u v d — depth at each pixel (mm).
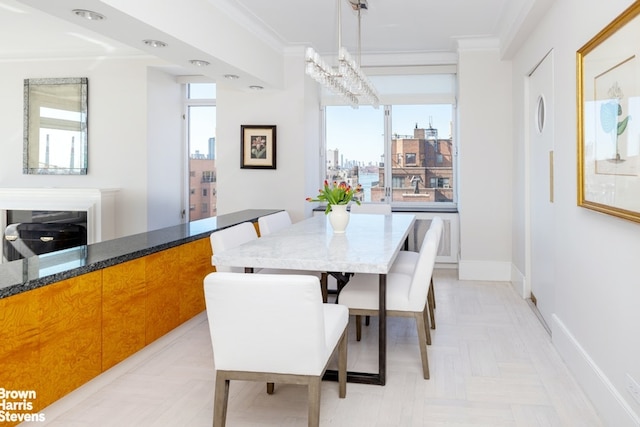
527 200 4336
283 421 2229
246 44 4344
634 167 1796
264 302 1844
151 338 2939
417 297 2662
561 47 2982
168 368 2826
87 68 5625
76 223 5426
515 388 2564
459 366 2863
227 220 4242
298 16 4262
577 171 2520
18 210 5547
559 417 2252
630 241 1922
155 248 2949
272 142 5426
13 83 5738
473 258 5176
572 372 2725
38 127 5723
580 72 2455
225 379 1960
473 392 2520
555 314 3199
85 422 2207
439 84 5836
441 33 4836
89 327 2400
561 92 2990
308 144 5586
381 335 2592
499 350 3121
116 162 5621
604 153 2133
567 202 2854
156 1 2967
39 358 2094
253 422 2217
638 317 1854
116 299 2604
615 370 2092
